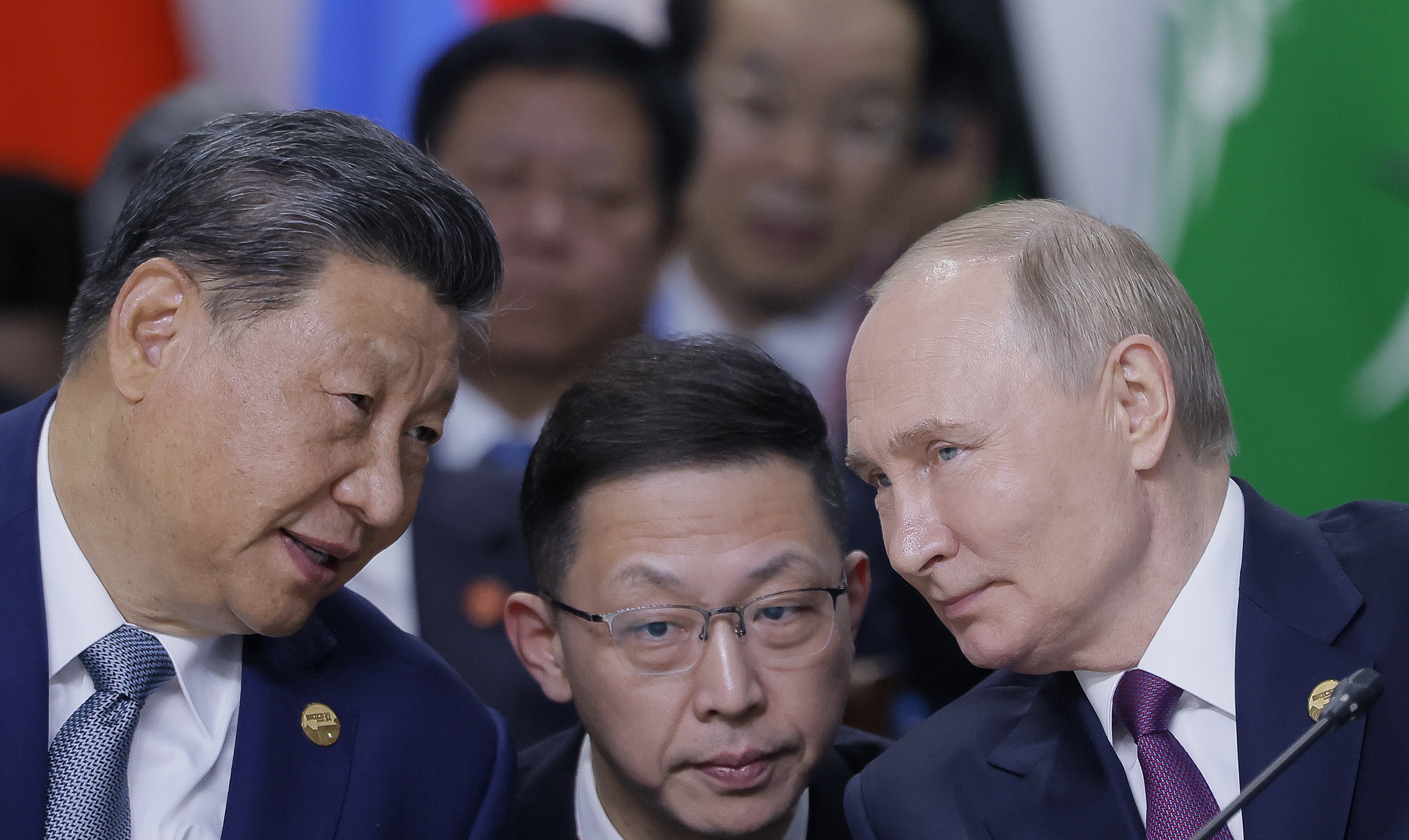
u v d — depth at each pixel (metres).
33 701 5.43
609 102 10.56
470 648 9.06
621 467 6.23
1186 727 5.66
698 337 6.80
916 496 5.55
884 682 8.46
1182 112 11.65
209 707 5.91
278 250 5.26
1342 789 5.20
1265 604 5.59
